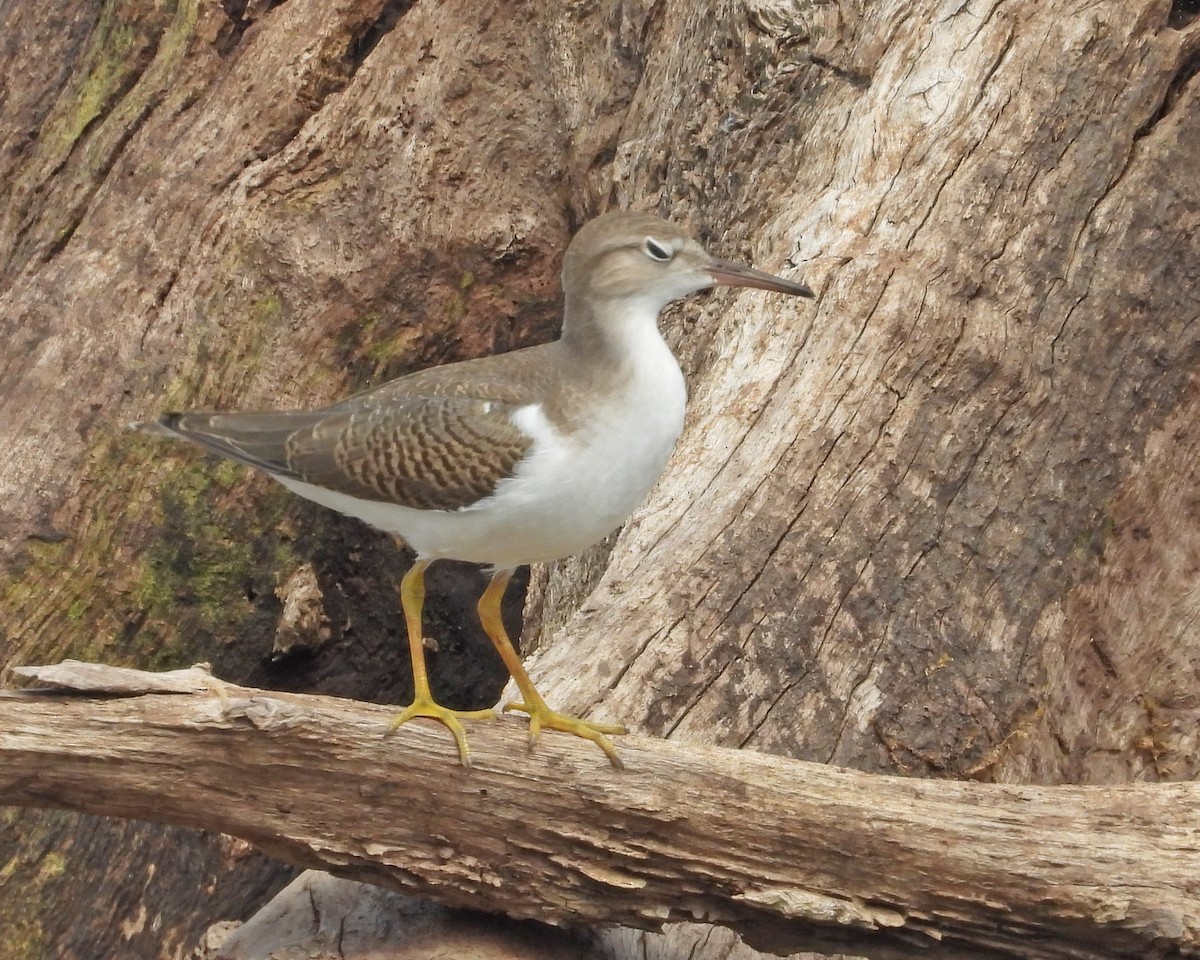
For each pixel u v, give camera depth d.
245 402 16.53
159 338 16.42
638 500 8.77
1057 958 8.48
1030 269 12.76
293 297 16.78
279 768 7.98
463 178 17.61
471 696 18.12
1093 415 12.46
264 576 16.48
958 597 11.34
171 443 16.06
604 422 8.45
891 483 11.66
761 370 12.52
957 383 12.16
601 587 11.28
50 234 17.30
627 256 8.78
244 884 14.76
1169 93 13.88
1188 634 12.48
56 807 8.02
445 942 8.65
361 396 9.16
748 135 14.78
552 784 8.25
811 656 10.82
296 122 17.38
